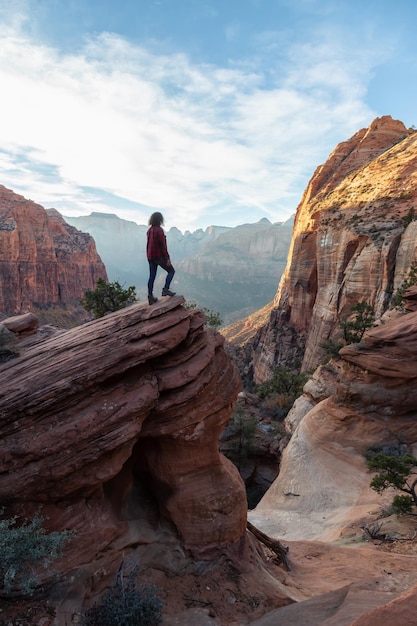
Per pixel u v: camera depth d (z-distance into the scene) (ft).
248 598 26.43
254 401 165.48
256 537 37.47
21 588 21.27
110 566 25.09
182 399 27.02
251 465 113.39
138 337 25.95
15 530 21.01
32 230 397.19
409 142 279.28
